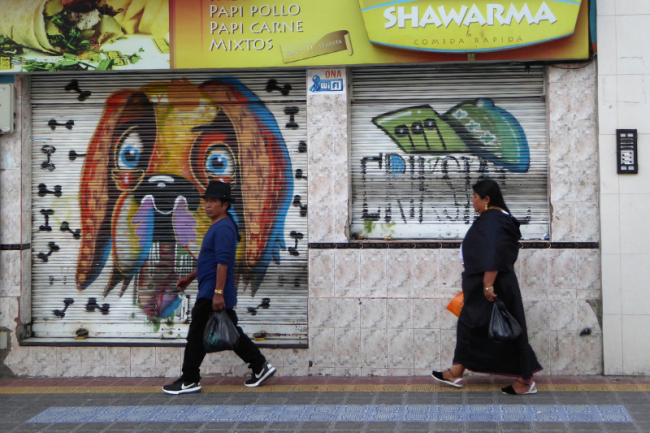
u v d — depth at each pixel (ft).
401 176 21.52
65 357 21.66
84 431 16.57
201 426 16.71
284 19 20.85
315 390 19.54
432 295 20.79
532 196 21.12
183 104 22.17
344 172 21.08
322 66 21.03
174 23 21.12
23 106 21.97
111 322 22.35
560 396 18.35
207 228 22.17
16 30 21.45
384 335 20.85
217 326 18.30
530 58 20.24
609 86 20.18
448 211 21.43
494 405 17.72
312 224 21.17
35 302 22.48
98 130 22.35
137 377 21.49
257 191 21.97
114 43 21.30
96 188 22.39
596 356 20.30
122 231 22.36
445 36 20.11
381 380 20.43
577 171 20.47
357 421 16.79
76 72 21.77
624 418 16.52
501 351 18.43
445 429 16.05
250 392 19.49
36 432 16.56
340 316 20.95
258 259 21.98
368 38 20.43
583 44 20.07
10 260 21.85
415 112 21.43
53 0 21.40
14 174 21.89
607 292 20.12
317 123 21.18
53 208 22.48
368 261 20.98
